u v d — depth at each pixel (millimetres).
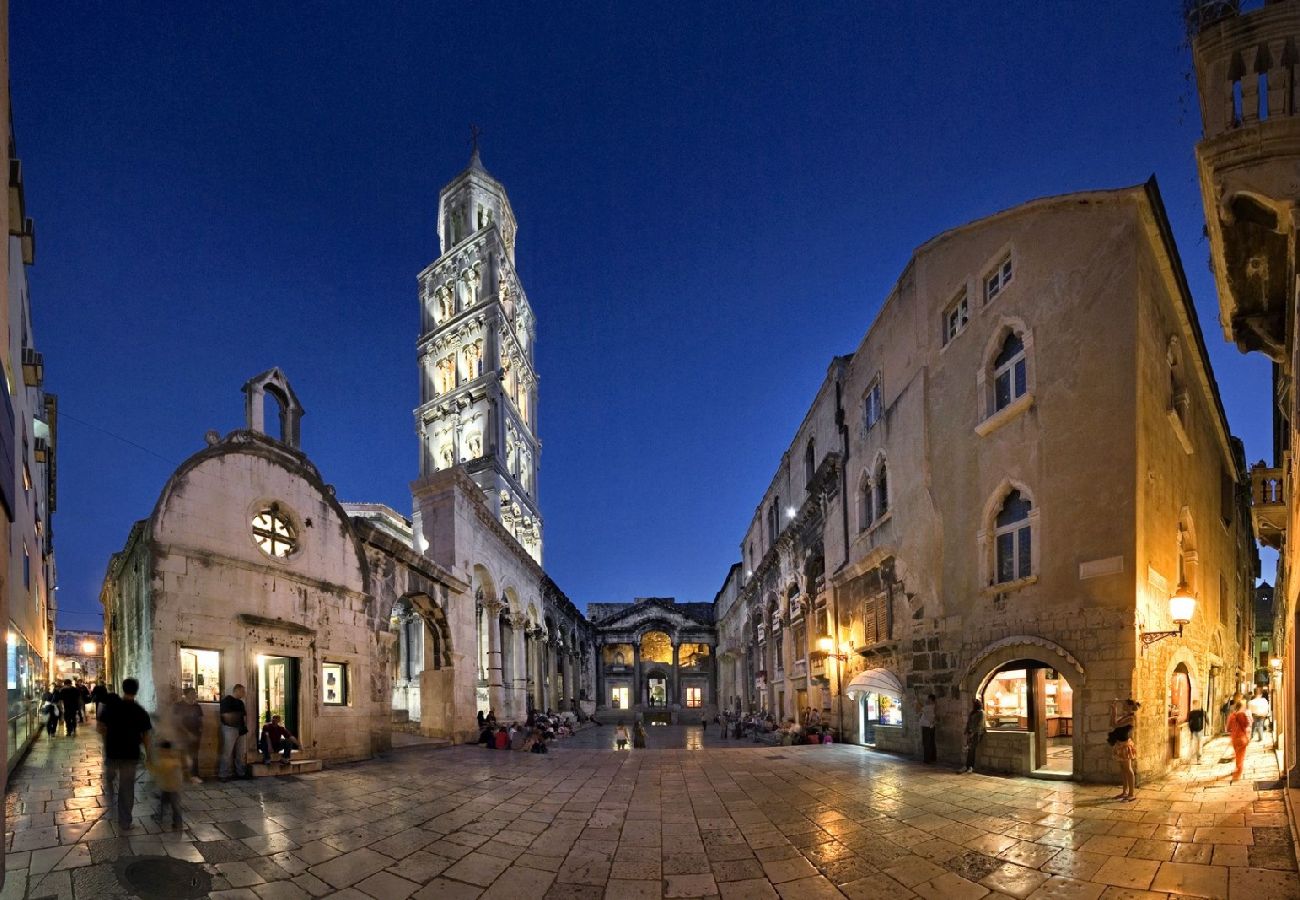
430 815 10680
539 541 55969
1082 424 13844
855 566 22188
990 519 15508
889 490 19938
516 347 52906
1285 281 12328
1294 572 10586
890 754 18781
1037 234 15172
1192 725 15617
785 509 35312
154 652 12156
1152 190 13797
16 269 15469
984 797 11773
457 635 24625
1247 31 10523
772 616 37000
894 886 7617
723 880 7934
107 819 8570
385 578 19641
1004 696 16234
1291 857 7621
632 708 63156
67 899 6215
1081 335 14102
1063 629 13539
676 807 11742
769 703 36719
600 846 9281
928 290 18266
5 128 6387
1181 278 15609
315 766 14344
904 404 19109
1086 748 12859
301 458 16719
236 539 14133
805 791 12984
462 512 25812
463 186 55656
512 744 22812
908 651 18234
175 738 9086
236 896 6770
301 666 15648
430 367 52469
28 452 18188
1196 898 6746
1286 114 10266
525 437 53625
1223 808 9930
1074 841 8773
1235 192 10617
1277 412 20125
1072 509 13766
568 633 54312
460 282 52719
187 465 13320
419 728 26688
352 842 8820
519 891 7539
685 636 68375
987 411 15906
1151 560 13602
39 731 19062
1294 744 10680
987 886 7445
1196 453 18453
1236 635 26250
